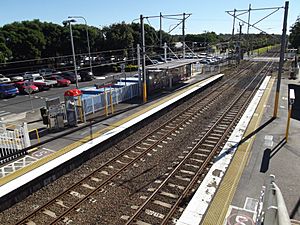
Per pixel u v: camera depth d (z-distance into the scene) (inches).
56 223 364.5
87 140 607.5
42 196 436.5
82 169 522.6
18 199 422.9
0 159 504.7
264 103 939.3
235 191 403.9
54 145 587.8
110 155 582.6
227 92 1224.8
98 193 433.7
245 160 501.4
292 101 571.8
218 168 476.1
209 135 675.4
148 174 488.4
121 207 394.3
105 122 744.3
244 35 3503.9
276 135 621.9
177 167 500.1
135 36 2507.4
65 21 944.3
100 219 369.4
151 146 609.3
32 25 2119.8
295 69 1598.2
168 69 1165.7
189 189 430.3
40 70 1900.8
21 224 366.0
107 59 2346.2
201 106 984.3
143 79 975.0
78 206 400.5
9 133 561.0
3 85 1253.7
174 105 979.3
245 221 340.8
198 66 1908.2
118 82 1268.5
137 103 973.8
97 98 871.1
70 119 714.8
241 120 750.5
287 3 658.2
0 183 431.2
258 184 419.8
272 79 1473.9
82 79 1770.4
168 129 736.3
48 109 689.6
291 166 474.0
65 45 2199.8
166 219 357.7
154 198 410.9
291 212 350.0
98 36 2412.6
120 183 461.1
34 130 701.3
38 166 485.7
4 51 1850.4
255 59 2903.5
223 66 2159.2
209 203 378.6
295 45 2623.0
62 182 476.7
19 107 1054.4
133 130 719.7
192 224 339.0
